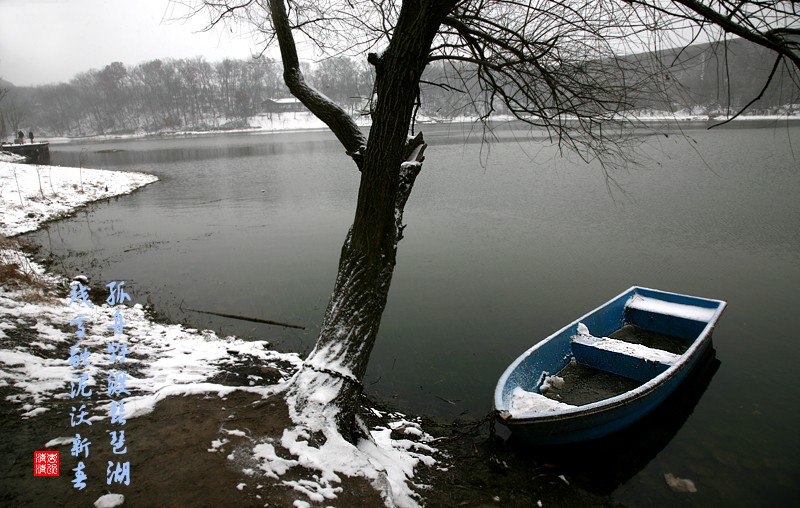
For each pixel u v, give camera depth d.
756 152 30.50
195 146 61.31
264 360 7.24
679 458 5.59
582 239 14.27
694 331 7.91
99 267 12.30
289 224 17.30
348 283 4.64
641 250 13.15
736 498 5.04
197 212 19.77
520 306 9.68
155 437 4.10
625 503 4.93
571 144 5.09
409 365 7.52
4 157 33.72
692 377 7.22
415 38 4.08
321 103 4.98
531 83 4.92
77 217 18.98
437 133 56.91
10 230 16.06
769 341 8.34
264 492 3.53
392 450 5.03
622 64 4.51
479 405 6.56
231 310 9.53
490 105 5.48
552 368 6.80
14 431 4.17
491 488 4.89
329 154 43.91
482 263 12.24
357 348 4.55
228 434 4.09
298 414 4.23
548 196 20.73
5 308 7.16
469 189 22.83
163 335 7.89
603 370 6.93
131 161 43.12
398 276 11.37
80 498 3.41
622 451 5.70
